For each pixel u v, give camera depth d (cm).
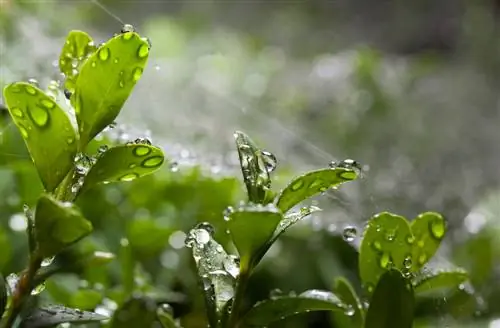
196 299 45
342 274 52
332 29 149
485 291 52
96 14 87
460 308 45
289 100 103
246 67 117
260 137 77
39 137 34
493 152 96
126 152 34
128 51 35
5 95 34
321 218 54
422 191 77
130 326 34
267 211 33
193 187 52
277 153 74
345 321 40
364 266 37
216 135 74
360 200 55
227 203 52
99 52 35
